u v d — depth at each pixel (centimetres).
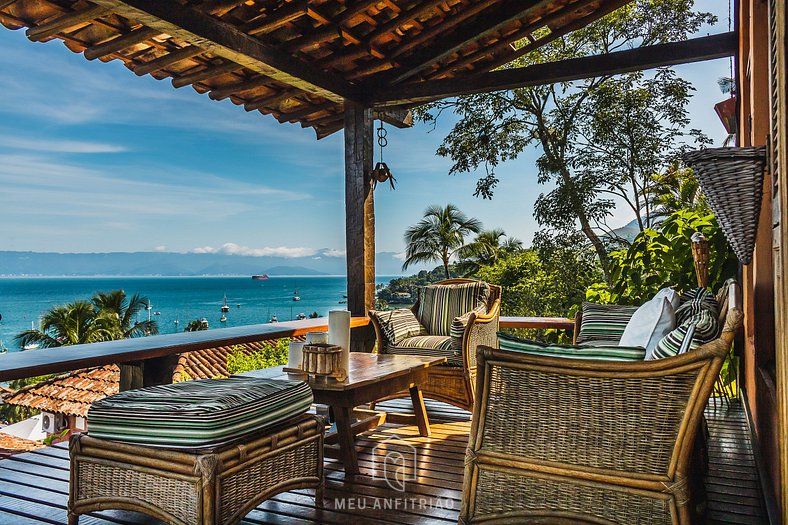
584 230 1591
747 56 395
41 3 351
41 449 359
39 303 10175
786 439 169
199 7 365
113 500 232
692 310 268
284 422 255
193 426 219
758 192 226
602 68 463
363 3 408
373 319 467
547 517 221
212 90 498
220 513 217
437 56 486
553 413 221
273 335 432
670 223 513
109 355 318
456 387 419
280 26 427
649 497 208
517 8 439
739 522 248
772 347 309
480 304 485
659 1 1536
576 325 419
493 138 1689
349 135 535
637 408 209
